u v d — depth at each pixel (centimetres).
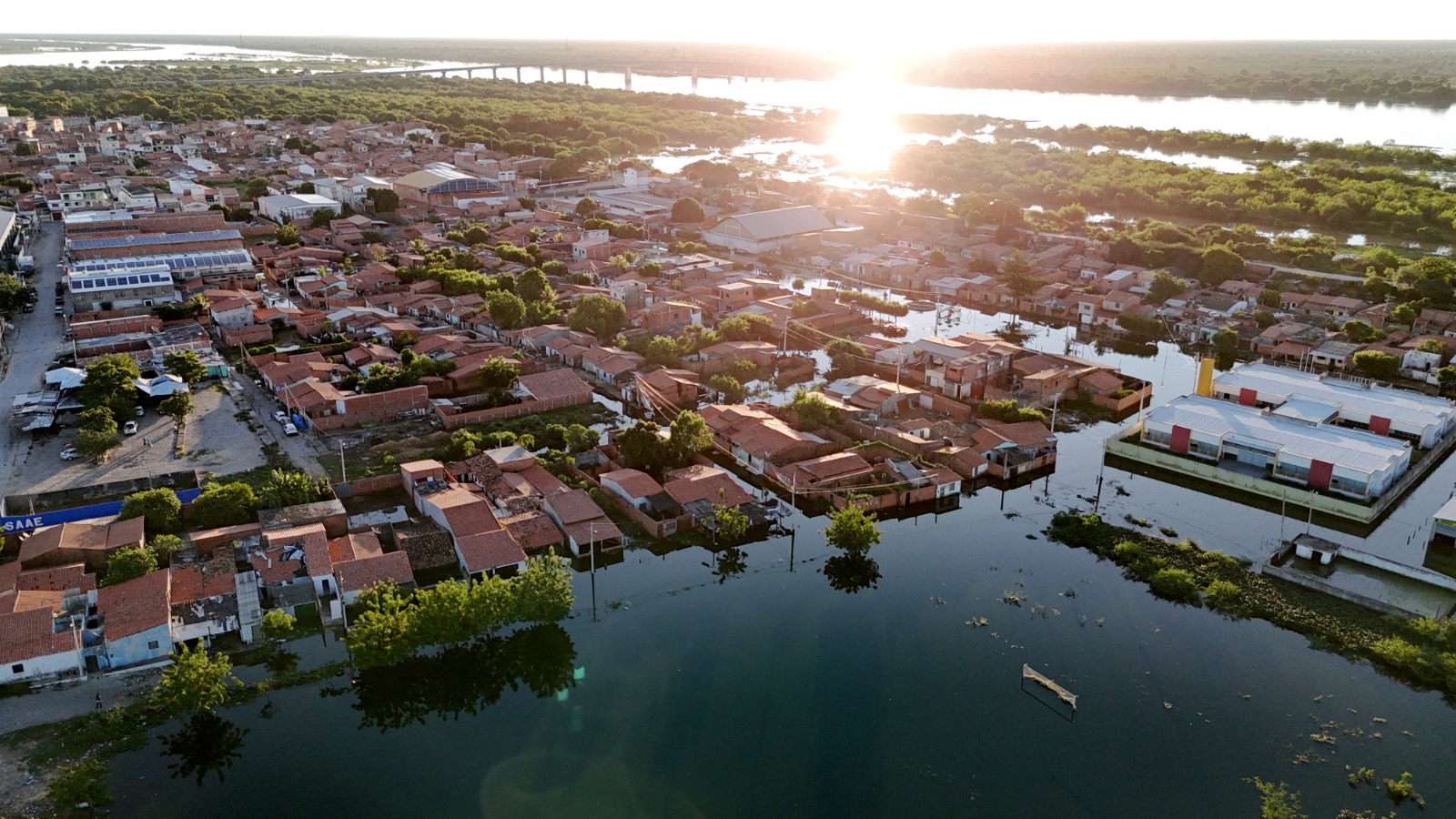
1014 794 8906
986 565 12669
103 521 12481
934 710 9994
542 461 14500
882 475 14725
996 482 15112
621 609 11600
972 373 18250
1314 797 8844
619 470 14275
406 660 10681
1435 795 8831
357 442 15688
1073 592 12038
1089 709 10000
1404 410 16338
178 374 17812
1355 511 13662
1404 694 10169
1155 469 15575
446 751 9406
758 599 11856
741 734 9625
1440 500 14450
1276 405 17050
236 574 11500
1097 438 16788
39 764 8969
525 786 8931
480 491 13800
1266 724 9756
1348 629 11150
